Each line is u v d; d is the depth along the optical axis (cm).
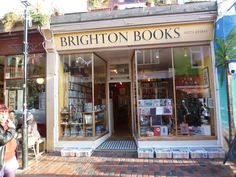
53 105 668
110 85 902
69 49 671
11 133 301
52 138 663
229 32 542
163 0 666
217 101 616
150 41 634
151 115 675
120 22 629
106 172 477
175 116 662
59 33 660
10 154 309
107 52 707
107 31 643
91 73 702
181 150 584
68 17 647
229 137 546
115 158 576
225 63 550
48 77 676
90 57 697
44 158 591
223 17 549
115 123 926
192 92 662
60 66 699
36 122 660
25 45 548
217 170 473
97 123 734
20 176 464
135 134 748
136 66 679
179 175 450
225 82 564
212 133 633
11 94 718
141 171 478
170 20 612
